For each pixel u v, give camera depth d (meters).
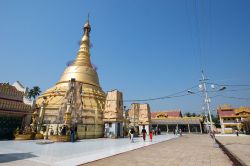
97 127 36.69
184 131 75.00
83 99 39.47
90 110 37.41
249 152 17.66
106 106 38.94
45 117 35.31
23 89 35.03
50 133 31.12
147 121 51.81
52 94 40.97
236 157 14.34
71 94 31.77
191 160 12.82
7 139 27.72
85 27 53.19
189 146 22.39
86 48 51.12
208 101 28.14
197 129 74.25
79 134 32.84
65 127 28.75
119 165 10.96
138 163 11.62
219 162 12.16
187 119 71.69
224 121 72.19
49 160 11.95
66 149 17.62
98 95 43.28
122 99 41.47
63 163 11.12
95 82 47.59
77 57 50.00
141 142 27.06
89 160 12.14
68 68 47.50
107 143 24.69
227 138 39.91
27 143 22.36
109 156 14.02
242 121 64.50
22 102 33.16
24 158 12.36
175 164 11.42
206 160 12.87
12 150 15.97
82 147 19.53
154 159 13.09
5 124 28.23
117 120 37.22
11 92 31.56
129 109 53.72
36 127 32.06
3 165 10.10
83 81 44.50
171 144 25.02
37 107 36.19
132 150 17.97
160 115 78.75
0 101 28.20
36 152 15.17
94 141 27.94
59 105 36.66
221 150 18.45
